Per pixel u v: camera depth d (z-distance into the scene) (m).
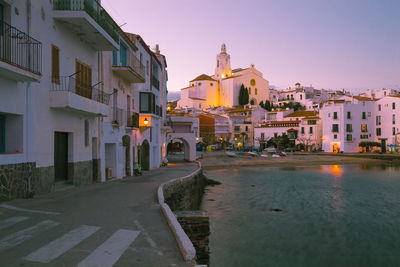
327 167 56.47
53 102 12.93
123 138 23.12
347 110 84.00
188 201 22.94
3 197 10.44
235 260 13.70
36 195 12.06
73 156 15.23
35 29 11.94
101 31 15.14
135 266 5.41
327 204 25.17
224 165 55.41
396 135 79.62
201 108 148.88
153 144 33.66
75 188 15.23
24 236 6.96
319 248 15.27
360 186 34.47
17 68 9.82
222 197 28.36
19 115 11.22
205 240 11.06
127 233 7.38
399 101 79.88
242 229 18.25
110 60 20.44
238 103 148.88
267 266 13.07
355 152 83.69
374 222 19.89
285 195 29.14
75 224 8.11
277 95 159.62
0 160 10.23
